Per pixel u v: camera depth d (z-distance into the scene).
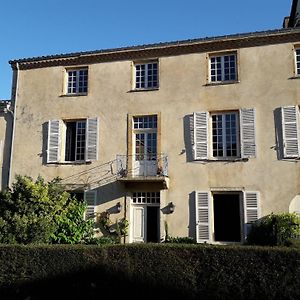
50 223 14.51
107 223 17.70
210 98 17.70
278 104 16.84
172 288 9.24
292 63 17.02
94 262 9.78
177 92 18.16
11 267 10.20
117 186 18.02
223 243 16.50
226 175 16.88
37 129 19.61
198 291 9.10
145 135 18.41
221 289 8.97
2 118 20.23
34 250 10.18
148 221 17.80
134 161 18.20
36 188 14.84
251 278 8.85
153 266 9.46
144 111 18.36
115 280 9.57
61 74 19.91
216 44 18.02
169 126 17.92
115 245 9.90
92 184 18.31
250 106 17.14
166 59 18.62
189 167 17.34
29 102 20.02
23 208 14.31
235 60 17.91
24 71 20.52
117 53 19.17
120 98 18.83
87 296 9.63
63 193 15.98
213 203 17.14
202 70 18.06
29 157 19.39
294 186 16.03
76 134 19.36
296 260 8.68
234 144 17.39
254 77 17.33
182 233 16.88
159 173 17.47
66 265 9.91
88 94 19.28
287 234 14.63
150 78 18.94
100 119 18.88
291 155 16.27
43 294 9.88
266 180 16.38
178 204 17.16
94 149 18.59
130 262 9.60
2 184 19.38
